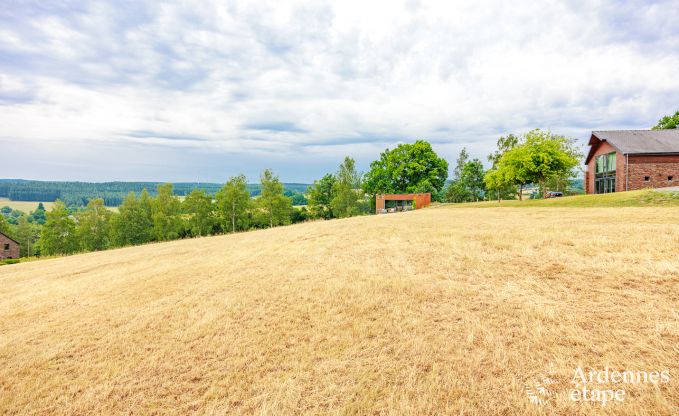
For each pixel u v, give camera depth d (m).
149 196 59.53
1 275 16.06
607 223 11.15
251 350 5.05
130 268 13.08
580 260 7.21
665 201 18.83
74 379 4.74
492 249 8.91
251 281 8.59
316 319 5.89
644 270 6.20
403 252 9.91
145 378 4.60
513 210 20.52
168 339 5.66
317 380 4.20
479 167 60.84
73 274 13.42
